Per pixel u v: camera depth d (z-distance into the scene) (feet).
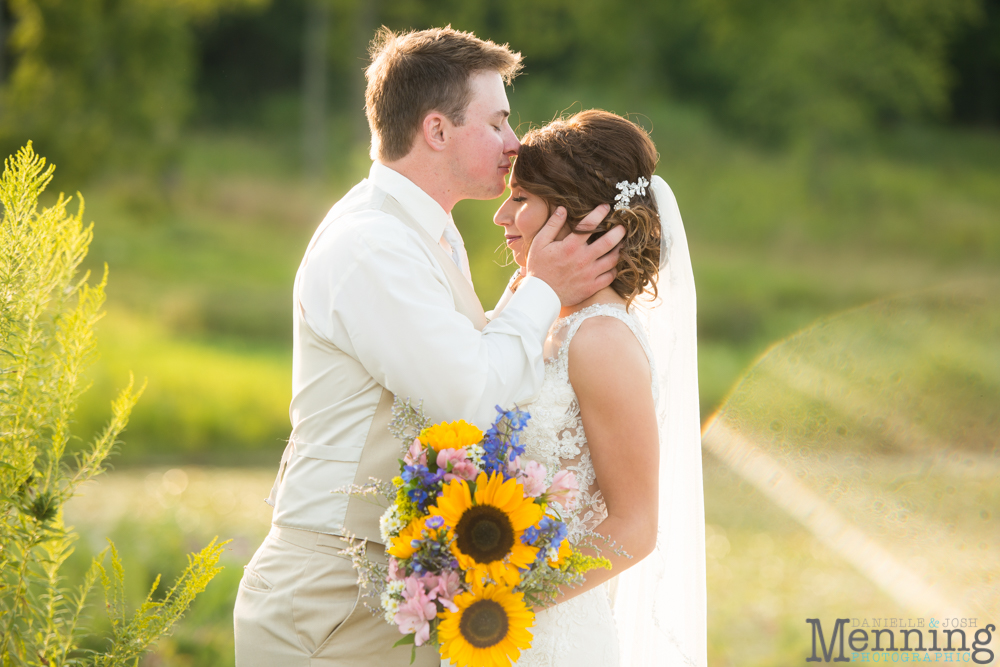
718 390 81.92
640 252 13.78
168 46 111.14
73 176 101.71
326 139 189.57
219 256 133.28
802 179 169.99
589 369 13.07
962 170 184.03
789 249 154.71
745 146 186.70
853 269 143.13
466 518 11.08
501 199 74.38
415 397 12.53
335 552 13.00
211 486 52.39
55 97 101.14
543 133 14.10
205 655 24.32
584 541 12.64
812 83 175.63
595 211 13.48
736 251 154.92
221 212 152.66
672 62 196.34
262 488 52.80
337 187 170.91
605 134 13.80
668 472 14.73
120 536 32.12
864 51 176.76
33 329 13.24
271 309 110.52
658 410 14.74
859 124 174.40
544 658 13.00
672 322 14.65
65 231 13.91
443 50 13.71
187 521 36.70
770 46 179.22
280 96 207.10
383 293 12.62
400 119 13.76
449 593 11.02
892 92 179.22
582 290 13.44
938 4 183.11
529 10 193.57
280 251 142.00
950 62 209.77
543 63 197.47
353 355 13.07
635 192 13.75
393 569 11.27
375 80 14.14
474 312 14.05
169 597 13.52
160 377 73.72
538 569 11.29
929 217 161.48
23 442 13.06
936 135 197.77
